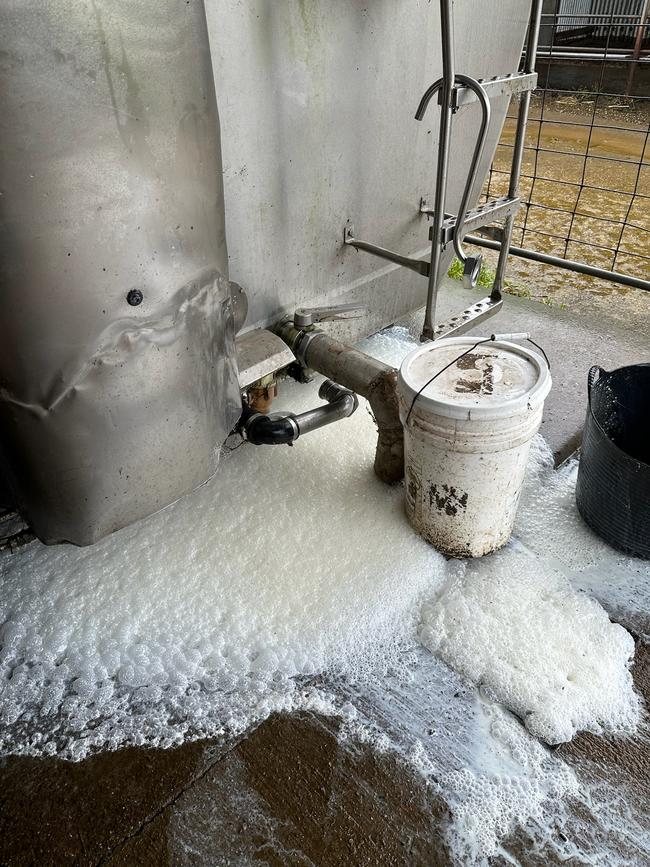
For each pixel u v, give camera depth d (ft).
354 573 6.88
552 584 6.88
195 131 4.78
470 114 9.21
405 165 8.76
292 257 7.99
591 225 16.48
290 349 8.16
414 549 7.14
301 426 7.43
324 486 7.93
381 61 7.61
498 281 8.98
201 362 5.50
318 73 7.06
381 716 5.80
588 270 11.39
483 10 8.40
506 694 5.90
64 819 5.09
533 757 5.50
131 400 5.05
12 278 4.24
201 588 6.74
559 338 10.99
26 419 4.77
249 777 5.34
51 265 4.31
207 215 5.12
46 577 6.82
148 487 5.62
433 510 6.87
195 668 6.12
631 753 5.56
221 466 8.15
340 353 7.80
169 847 4.92
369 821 5.06
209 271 5.31
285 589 6.73
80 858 4.86
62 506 5.29
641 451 8.29
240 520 7.45
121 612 6.52
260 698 5.91
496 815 5.12
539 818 5.12
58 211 4.20
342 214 8.31
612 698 5.91
